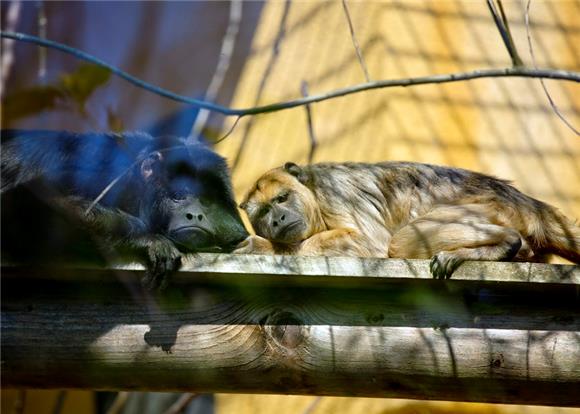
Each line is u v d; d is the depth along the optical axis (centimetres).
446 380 893
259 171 1438
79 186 1091
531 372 891
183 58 1973
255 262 860
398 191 1178
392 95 1298
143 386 891
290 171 1248
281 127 1441
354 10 1381
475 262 875
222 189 1212
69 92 1504
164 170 1143
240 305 895
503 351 894
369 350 889
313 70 1424
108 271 873
